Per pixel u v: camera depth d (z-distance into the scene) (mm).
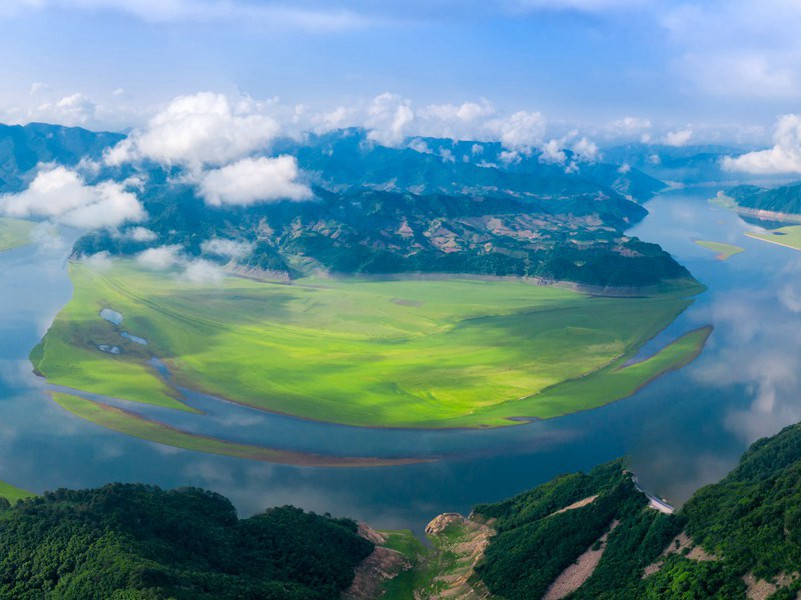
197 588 122500
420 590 150750
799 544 120812
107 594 117375
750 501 137250
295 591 134125
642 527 145375
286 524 157750
